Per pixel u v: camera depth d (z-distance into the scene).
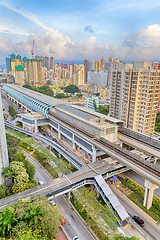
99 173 66.31
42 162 87.50
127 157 64.38
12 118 151.75
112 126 79.88
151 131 113.12
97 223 51.62
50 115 119.19
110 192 59.88
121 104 119.75
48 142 103.69
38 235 41.97
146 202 60.50
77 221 56.00
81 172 67.25
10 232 43.12
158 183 52.38
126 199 64.12
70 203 63.44
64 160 91.94
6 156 69.44
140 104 108.31
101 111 195.88
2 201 53.81
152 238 49.84
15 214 47.66
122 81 115.69
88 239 50.03
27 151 99.25
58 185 60.25
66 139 108.75
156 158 74.69
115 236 44.28
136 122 112.88
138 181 73.56
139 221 53.84
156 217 56.06
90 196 59.06
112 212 53.78
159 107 178.50
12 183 65.94
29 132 119.75
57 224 47.56
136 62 109.88
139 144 76.88
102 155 85.81
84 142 85.44
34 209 47.38
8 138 102.19
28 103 152.62
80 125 91.31
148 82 100.88
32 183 65.31
